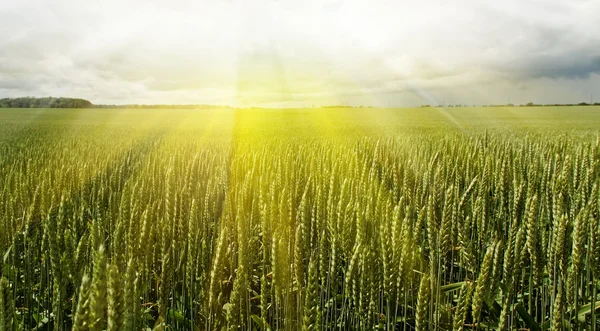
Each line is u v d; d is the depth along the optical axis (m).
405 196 4.69
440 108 102.31
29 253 3.59
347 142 14.38
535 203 2.92
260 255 4.32
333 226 3.24
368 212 3.25
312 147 11.59
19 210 4.21
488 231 4.25
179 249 3.43
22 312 3.66
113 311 1.57
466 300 2.32
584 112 77.38
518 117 61.38
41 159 8.56
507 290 2.85
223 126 41.56
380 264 2.79
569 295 2.71
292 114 74.88
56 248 2.60
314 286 2.13
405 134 25.39
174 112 84.75
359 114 72.94
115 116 68.81
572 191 4.73
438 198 4.10
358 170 5.29
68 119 59.09
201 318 3.42
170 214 3.60
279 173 4.89
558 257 2.87
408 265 2.59
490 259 2.22
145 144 18.12
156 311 3.69
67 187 5.02
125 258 3.01
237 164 6.64
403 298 2.95
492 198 5.13
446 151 8.95
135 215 2.97
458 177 5.55
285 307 2.66
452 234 3.34
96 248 2.82
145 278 2.94
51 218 2.99
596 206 3.40
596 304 3.24
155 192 5.21
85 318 1.50
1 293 1.85
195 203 3.03
